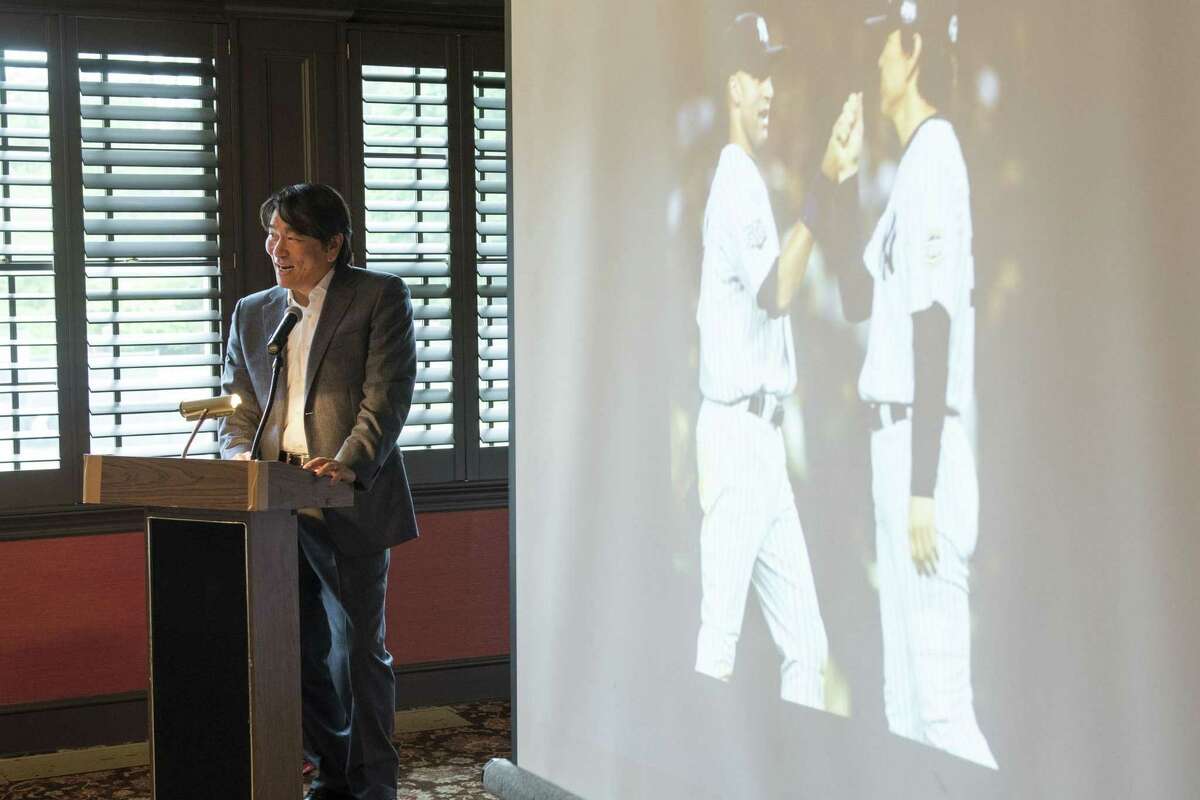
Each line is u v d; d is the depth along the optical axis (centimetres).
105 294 370
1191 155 146
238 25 382
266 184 387
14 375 366
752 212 213
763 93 210
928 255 179
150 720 254
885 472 187
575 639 262
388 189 396
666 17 231
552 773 270
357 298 302
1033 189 163
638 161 240
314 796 318
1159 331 150
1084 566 159
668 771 236
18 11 363
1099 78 155
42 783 344
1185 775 148
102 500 246
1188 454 147
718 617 223
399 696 406
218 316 380
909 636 184
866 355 190
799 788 206
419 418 405
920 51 179
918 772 183
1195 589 147
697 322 226
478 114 409
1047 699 164
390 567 405
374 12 395
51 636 370
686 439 229
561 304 264
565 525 264
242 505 232
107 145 374
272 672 241
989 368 170
